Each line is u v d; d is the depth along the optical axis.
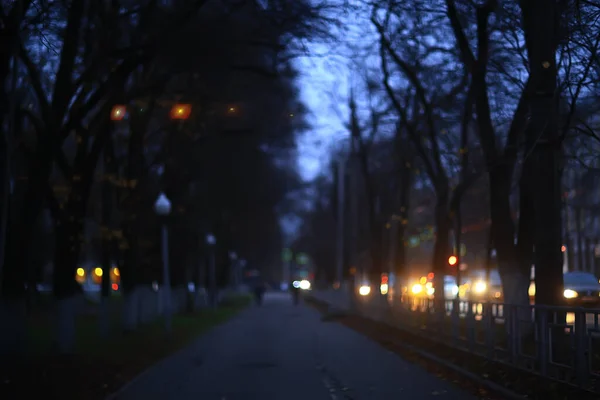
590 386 10.98
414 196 42.84
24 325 16.42
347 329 33.69
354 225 47.56
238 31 18.42
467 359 17.31
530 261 18.80
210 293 52.88
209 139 28.56
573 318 11.70
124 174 28.19
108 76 18.44
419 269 56.84
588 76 15.57
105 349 20.89
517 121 17.91
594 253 39.00
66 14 16.41
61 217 18.36
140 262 31.91
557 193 13.68
